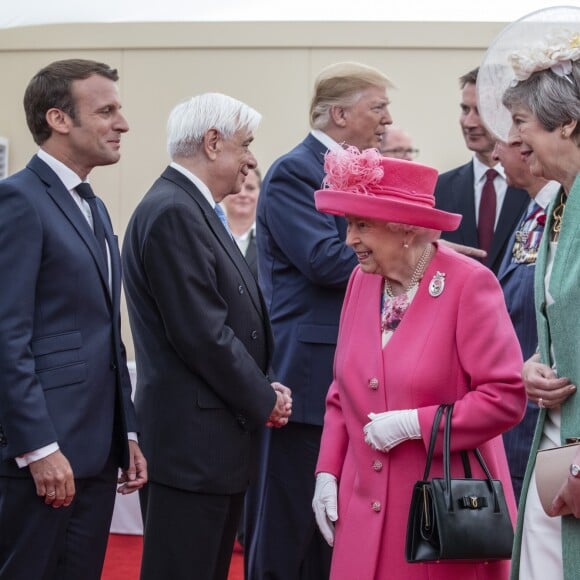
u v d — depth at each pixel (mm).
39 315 3037
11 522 3016
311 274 3986
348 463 3139
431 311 2986
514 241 3973
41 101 3184
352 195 2912
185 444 3365
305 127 6879
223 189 3549
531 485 2670
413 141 6828
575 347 2516
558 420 2635
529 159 2744
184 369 3383
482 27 6746
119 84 6934
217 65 6895
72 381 3053
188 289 3295
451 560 2785
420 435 2887
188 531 3377
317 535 4195
